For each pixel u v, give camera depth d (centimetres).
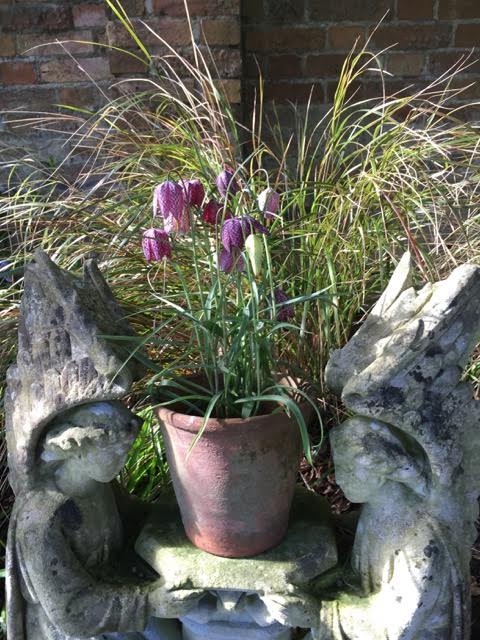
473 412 64
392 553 66
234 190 75
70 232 113
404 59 172
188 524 71
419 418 62
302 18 169
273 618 71
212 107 122
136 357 69
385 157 111
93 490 71
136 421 68
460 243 112
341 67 173
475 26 168
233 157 112
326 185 107
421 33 169
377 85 174
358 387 61
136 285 104
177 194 65
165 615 69
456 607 67
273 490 67
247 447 64
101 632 69
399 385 62
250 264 68
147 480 104
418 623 65
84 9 161
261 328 69
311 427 104
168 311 99
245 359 69
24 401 68
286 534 73
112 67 152
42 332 67
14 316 107
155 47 151
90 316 68
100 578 72
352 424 65
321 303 101
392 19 168
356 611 67
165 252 68
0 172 168
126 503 83
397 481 66
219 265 68
